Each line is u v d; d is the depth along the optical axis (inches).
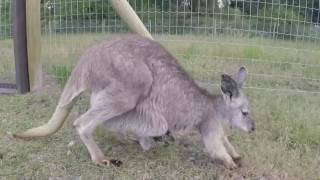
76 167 99.9
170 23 170.7
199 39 169.6
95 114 98.4
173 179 97.0
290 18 172.7
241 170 100.3
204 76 154.1
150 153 107.0
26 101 133.3
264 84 154.4
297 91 147.5
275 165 102.8
